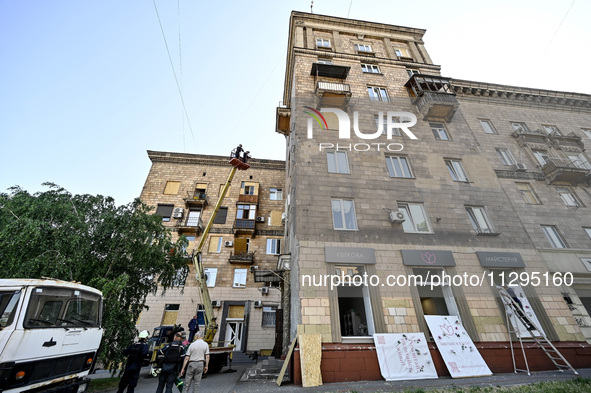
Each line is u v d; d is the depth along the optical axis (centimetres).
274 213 2423
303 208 1100
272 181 2592
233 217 2334
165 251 1169
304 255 979
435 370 809
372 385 712
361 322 1079
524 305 1003
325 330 855
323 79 1638
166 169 2514
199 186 2467
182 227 2162
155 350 1052
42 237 779
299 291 909
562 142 1847
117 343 868
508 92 2020
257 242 2245
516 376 785
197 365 562
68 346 561
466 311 957
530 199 1566
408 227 1151
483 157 1459
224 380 900
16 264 723
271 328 1908
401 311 924
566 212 1502
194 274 2009
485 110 1955
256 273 1323
